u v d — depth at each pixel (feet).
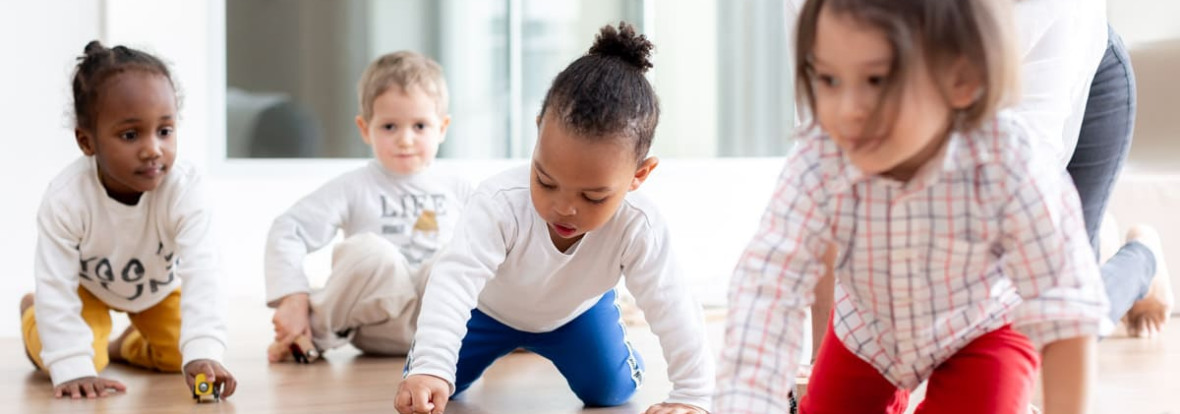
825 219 3.70
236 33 11.24
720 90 13.57
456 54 12.19
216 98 10.96
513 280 5.21
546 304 5.31
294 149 11.55
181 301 6.07
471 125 12.27
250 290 10.87
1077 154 5.55
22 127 9.88
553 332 5.50
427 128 7.86
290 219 7.56
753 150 13.74
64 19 10.06
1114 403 5.61
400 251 7.82
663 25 13.21
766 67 13.74
